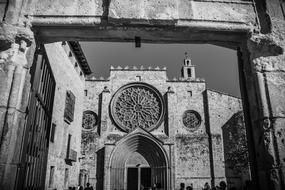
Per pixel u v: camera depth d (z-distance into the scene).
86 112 37.47
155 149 34.69
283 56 5.98
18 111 5.31
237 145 35.25
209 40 6.65
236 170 34.44
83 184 29.77
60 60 16.59
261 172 5.39
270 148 5.23
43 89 9.27
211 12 6.28
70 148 20.14
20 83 5.45
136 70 40.06
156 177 34.00
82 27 6.09
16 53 5.60
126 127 36.69
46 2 6.09
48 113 10.53
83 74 26.25
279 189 4.96
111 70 39.81
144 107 38.19
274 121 5.42
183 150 35.97
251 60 6.07
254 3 6.46
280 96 5.65
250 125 6.17
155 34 6.38
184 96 39.25
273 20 6.16
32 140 7.57
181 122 37.91
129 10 5.93
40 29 6.13
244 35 6.39
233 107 38.34
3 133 4.98
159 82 39.50
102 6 6.12
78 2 6.12
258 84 5.75
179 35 6.43
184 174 34.88
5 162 4.84
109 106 37.69
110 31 6.23
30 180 7.81
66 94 18.38
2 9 5.90
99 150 34.78
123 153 34.75
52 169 15.27
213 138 36.22
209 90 38.84
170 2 6.12
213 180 34.28
